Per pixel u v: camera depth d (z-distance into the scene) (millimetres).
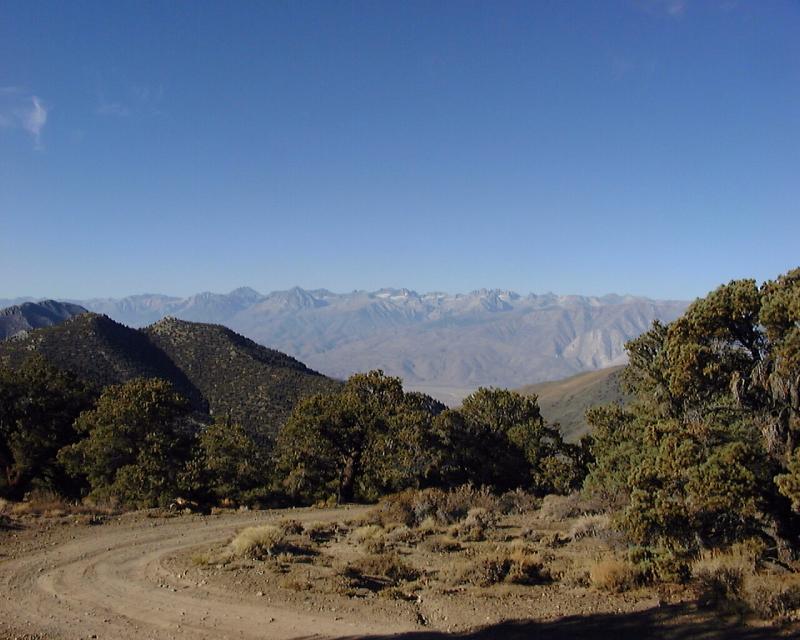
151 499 31078
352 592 14094
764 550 14938
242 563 16562
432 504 26562
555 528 23453
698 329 15703
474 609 13242
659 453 15859
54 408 40312
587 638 11383
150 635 11266
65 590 14031
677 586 14281
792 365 13539
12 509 24797
